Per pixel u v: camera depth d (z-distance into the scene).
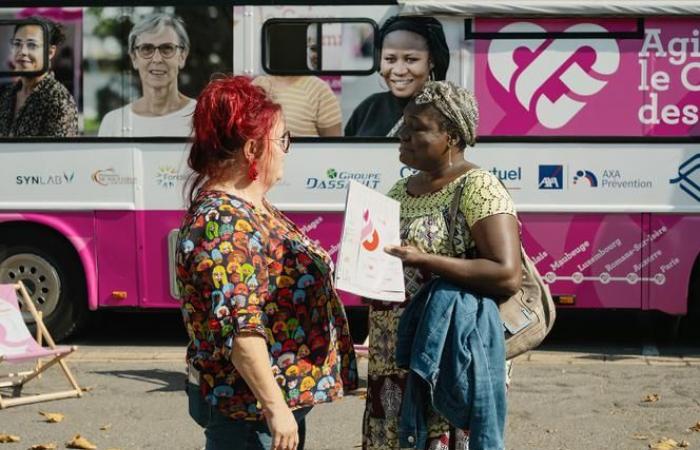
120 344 10.70
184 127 10.21
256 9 10.11
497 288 4.00
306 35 10.08
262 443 3.72
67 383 8.99
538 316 4.13
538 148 9.96
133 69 10.24
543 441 7.16
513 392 8.52
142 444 7.17
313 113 10.09
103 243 10.31
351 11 10.01
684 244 9.92
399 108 10.02
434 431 4.10
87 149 10.29
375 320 4.25
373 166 10.05
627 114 9.91
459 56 9.97
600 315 12.16
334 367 3.79
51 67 10.31
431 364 3.93
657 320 11.70
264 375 3.51
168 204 10.23
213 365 3.64
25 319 10.51
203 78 10.20
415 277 4.16
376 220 3.94
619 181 9.93
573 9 9.82
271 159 3.75
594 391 8.54
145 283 10.27
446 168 4.21
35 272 10.47
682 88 9.89
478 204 4.05
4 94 10.37
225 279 3.51
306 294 3.72
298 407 3.69
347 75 10.03
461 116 4.13
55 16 10.31
